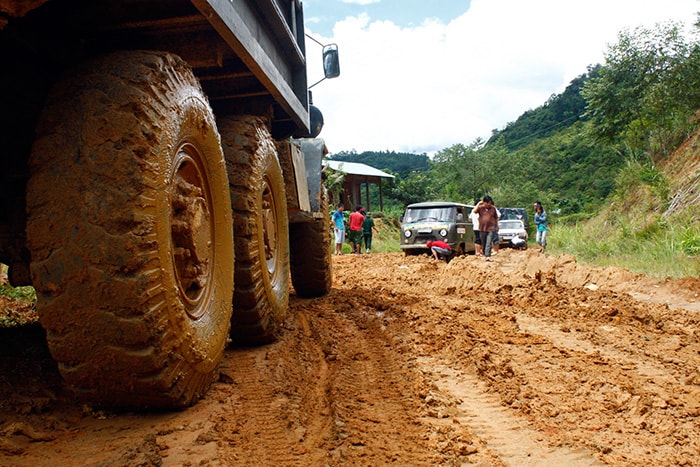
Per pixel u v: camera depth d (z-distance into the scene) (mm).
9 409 2955
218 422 3039
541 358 4680
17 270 3604
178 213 3188
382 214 39000
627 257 13648
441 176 56344
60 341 2662
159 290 2721
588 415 3381
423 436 3008
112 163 2619
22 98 3295
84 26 3234
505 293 8523
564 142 60625
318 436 2984
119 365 2711
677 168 20250
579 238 19984
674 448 2922
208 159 3605
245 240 4285
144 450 2621
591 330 5895
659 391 3854
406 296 8078
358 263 15742
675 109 22922
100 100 2711
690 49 23031
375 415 3311
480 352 4703
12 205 3535
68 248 2574
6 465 2436
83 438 2781
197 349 3152
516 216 32156
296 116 5684
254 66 4035
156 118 2787
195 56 3617
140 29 3379
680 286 8719
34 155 2660
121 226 2586
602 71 25312
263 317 4574
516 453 2869
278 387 3742
